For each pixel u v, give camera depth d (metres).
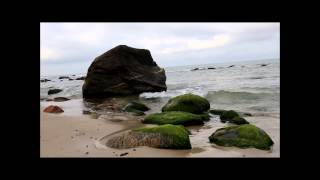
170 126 9.30
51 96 27.97
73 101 22.67
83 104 20.56
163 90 26.97
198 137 10.43
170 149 8.76
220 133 9.62
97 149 8.79
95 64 24.67
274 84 25.38
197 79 40.62
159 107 18.25
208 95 21.41
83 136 10.44
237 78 35.66
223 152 8.47
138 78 25.64
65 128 11.84
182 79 43.22
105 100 22.69
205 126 12.35
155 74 26.80
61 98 23.80
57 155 8.13
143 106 16.98
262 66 63.34
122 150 8.71
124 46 25.61
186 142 8.88
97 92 24.64
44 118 14.33
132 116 14.96
